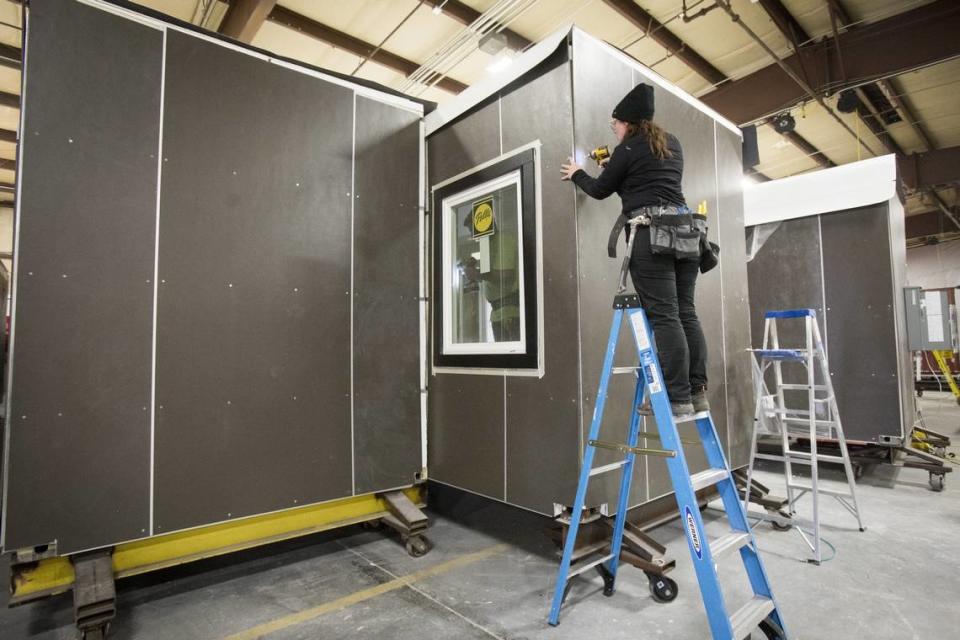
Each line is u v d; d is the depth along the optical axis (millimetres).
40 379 2238
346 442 3137
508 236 3178
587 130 2750
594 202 2791
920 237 13836
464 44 5770
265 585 2637
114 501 2377
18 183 2240
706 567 1735
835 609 2260
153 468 2484
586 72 2787
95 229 2398
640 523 3002
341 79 3291
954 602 2322
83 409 2328
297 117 3080
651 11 5547
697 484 1874
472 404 3234
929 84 7031
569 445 2664
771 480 4621
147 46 2590
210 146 2748
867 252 4859
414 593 2512
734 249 3938
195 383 2625
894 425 4617
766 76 6617
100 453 2355
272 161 2961
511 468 2967
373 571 2793
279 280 2943
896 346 4652
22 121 2262
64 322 2303
